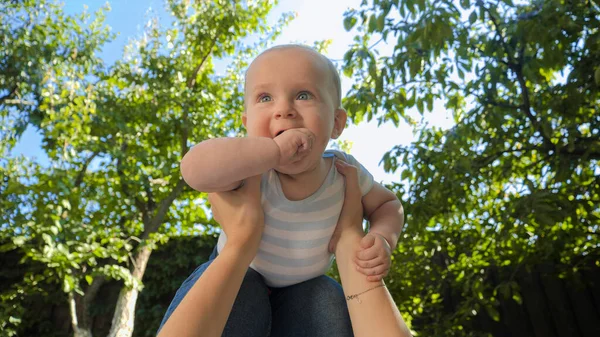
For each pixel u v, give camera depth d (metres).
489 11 2.60
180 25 5.61
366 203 0.88
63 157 3.91
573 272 3.33
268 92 0.71
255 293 0.78
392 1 2.40
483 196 3.39
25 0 5.06
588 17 2.46
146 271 5.21
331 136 0.79
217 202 0.71
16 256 5.09
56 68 4.65
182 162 0.65
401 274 3.40
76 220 4.12
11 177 4.55
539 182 2.89
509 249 3.15
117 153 4.38
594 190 2.66
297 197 0.75
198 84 5.67
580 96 2.48
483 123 3.30
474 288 3.01
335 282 0.85
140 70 5.30
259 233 0.69
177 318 0.58
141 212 5.12
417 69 2.54
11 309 4.30
